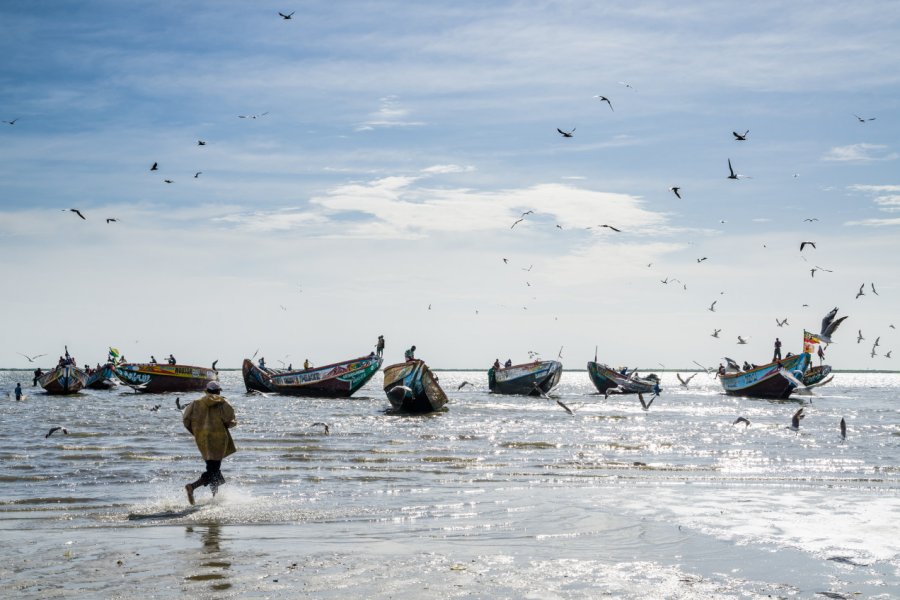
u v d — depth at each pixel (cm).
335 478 1628
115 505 1316
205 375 6031
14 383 9400
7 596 812
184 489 1478
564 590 856
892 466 1953
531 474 1738
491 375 6456
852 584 895
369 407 4319
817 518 1261
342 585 860
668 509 1330
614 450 2259
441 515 1263
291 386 5394
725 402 5881
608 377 6756
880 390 10925
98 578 879
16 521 1187
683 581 898
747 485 1619
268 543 1059
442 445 2291
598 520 1234
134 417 3303
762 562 988
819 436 2844
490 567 947
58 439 2305
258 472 1692
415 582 876
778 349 6184
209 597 813
